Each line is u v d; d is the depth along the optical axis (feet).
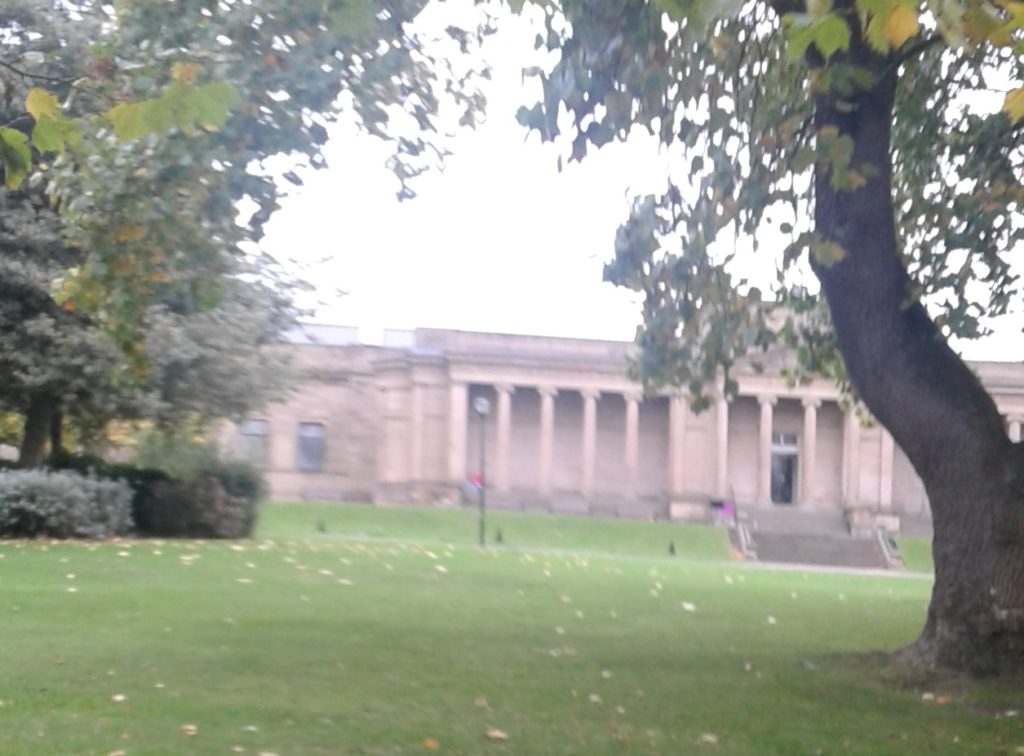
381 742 23.82
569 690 30.14
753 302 37.17
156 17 32.04
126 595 45.80
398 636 38.40
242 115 32.12
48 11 56.34
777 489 179.93
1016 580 31.55
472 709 27.37
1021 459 31.89
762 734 25.73
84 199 34.68
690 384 39.22
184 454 86.94
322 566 63.82
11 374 76.74
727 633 43.57
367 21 26.63
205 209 34.01
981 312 42.34
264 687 29.07
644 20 30.81
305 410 178.29
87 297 36.22
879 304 32.76
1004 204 38.81
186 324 78.84
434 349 175.52
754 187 34.06
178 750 22.56
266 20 32.30
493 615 45.73
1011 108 19.80
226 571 57.26
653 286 35.78
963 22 17.54
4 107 44.96
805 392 172.86
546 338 174.91
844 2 30.17
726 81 38.60
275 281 90.79
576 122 30.71
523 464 177.58
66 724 24.49
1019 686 30.73
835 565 149.28
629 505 174.70
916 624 48.88
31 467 84.28
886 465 172.35
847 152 30.30
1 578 50.24
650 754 23.54
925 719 27.68
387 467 177.27
